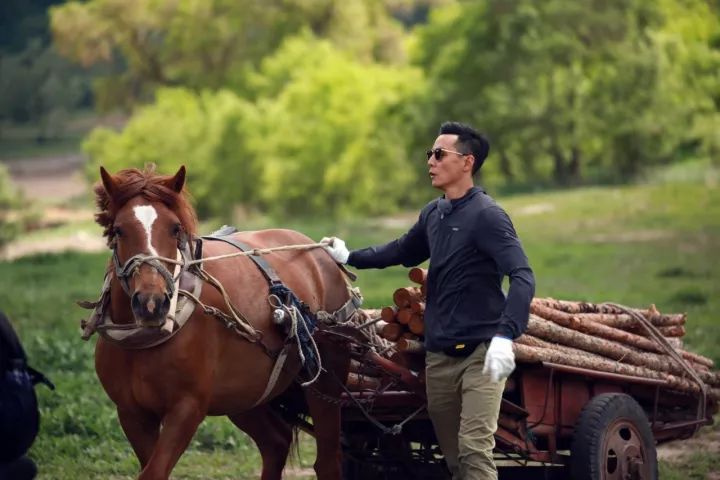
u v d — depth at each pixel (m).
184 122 57.94
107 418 9.80
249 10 72.06
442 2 81.06
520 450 6.75
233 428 9.83
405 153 53.72
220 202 56.12
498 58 50.59
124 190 6.04
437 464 7.41
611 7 51.66
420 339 6.71
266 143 54.72
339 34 73.75
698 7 64.88
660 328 7.99
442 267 6.28
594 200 40.62
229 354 6.43
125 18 72.56
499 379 5.75
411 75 57.06
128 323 6.10
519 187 51.00
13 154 84.31
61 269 26.94
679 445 9.81
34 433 5.63
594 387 7.19
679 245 29.52
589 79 52.69
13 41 108.75
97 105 76.69
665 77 52.56
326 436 7.20
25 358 5.68
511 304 5.90
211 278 6.34
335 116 53.28
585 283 21.83
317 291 7.28
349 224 46.72
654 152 51.69
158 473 5.93
